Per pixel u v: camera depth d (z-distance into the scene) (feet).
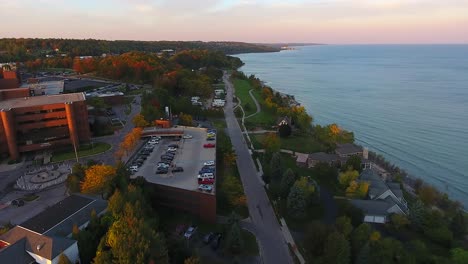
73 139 413.59
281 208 309.83
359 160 388.98
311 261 240.73
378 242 243.19
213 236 260.21
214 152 380.99
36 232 213.25
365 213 299.38
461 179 442.09
